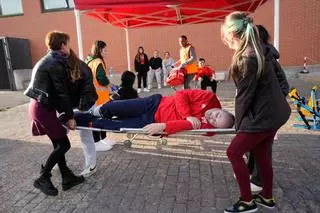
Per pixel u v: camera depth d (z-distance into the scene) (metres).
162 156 4.66
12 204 3.41
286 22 14.24
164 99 3.95
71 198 3.49
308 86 10.95
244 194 2.85
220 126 3.55
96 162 4.40
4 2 16.19
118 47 15.49
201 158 4.53
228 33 2.68
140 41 15.29
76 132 6.24
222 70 14.91
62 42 3.32
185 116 3.64
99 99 4.68
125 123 3.77
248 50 2.56
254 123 2.64
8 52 14.98
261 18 14.23
